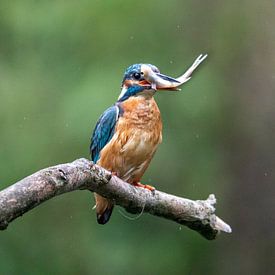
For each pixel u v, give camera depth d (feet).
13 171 44.21
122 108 23.35
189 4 48.60
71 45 46.88
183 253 48.62
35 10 47.67
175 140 46.70
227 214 51.29
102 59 46.37
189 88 46.96
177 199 21.95
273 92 49.93
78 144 43.65
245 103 49.85
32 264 46.78
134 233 47.57
